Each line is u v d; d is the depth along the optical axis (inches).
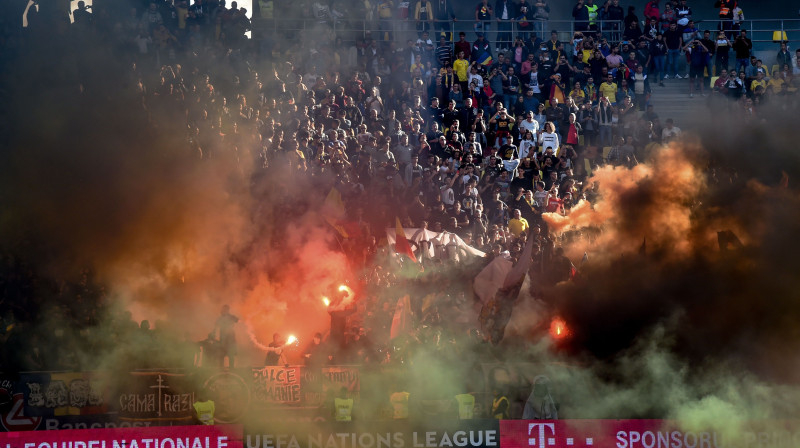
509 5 2011.6
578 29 2016.5
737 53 1925.4
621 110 1738.4
